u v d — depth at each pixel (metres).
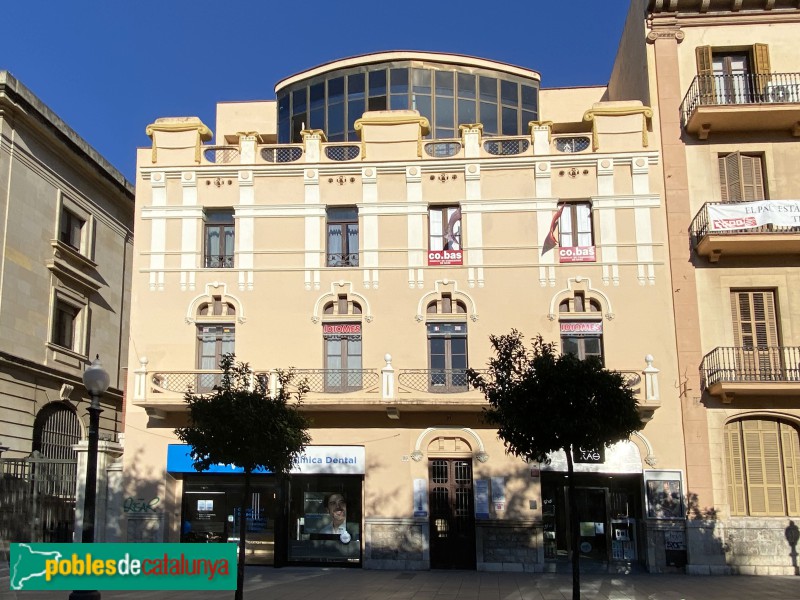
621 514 22.61
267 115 34.09
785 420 22.53
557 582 19.50
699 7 25.02
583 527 22.61
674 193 23.81
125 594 17.84
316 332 23.67
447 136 30.08
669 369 22.81
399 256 23.94
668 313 23.17
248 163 24.70
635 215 23.75
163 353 23.75
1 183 26.00
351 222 24.52
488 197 24.11
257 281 24.03
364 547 22.45
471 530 22.50
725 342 22.94
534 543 22.06
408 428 22.94
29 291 27.38
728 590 18.06
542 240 23.77
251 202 24.48
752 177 24.05
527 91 31.70
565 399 14.86
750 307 23.25
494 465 22.55
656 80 24.80
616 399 15.02
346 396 22.50
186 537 23.14
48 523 23.38
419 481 22.59
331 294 23.83
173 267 24.22
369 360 23.38
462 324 23.59
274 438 15.55
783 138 24.11
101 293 32.75
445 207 24.42
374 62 30.66
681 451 22.34
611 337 23.09
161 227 24.48
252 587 18.48
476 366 23.09
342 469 22.80
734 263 23.36
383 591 17.72
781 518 21.89
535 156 24.20
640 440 22.42
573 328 23.38
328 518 23.00
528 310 23.41
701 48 24.78
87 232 31.64
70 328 30.58
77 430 30.41
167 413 23.42
